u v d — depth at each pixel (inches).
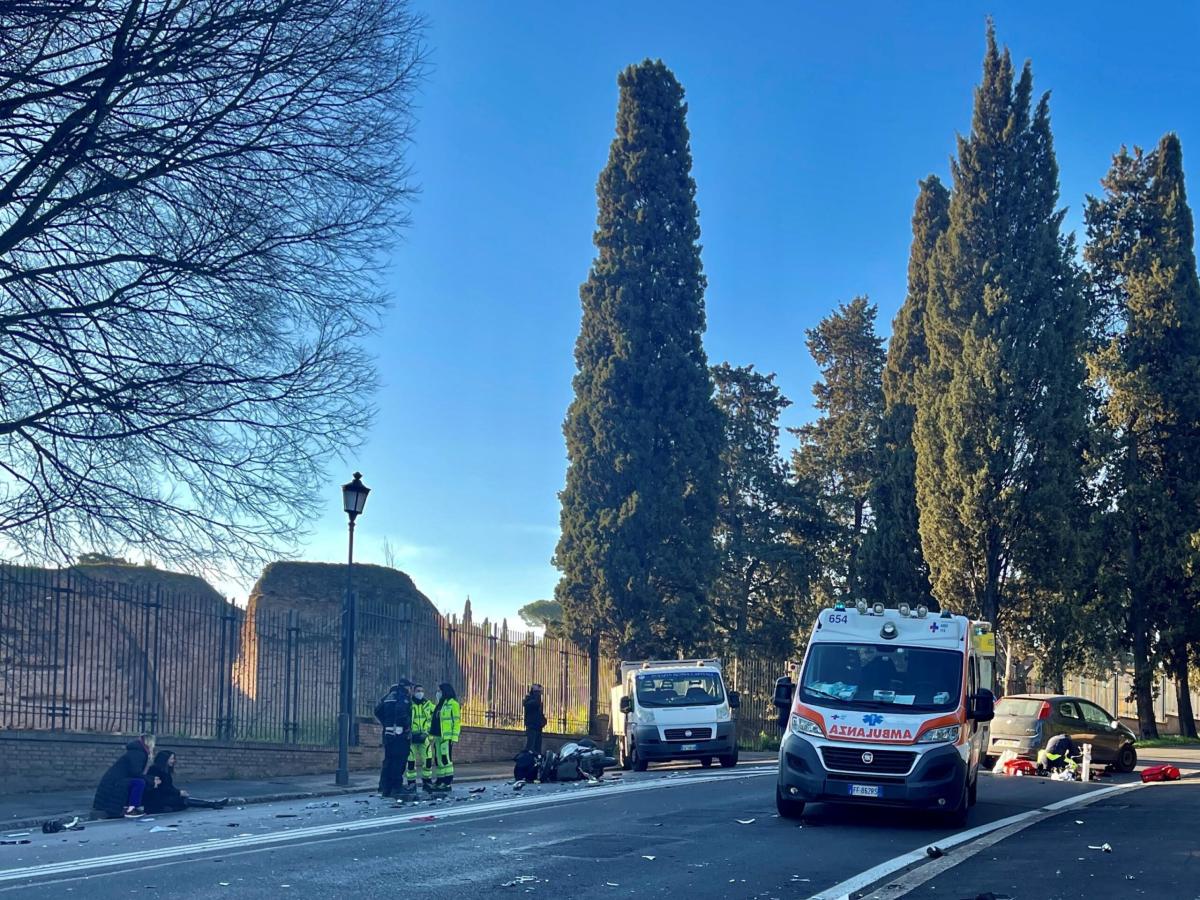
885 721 555.5
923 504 1455.5
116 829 579.8
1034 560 1386.6
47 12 544.4
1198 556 1475.1
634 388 1489.9
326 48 605.9
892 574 1637.6
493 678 1217.4
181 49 569.0
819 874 421.4
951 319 1467.8
